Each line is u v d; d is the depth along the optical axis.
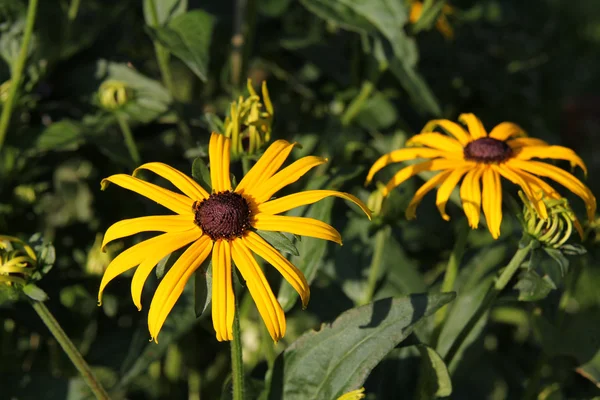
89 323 0.72
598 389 0.72
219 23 0.83
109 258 0.71
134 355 0.66
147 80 0.73
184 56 0.68
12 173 0.72
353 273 0.72
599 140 1.26
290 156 0.74
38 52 0.72
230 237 0.59
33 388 0.69
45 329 0.70
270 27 0.85
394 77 0.79
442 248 0.77
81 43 0.74
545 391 0.70
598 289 1.02
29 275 0.61
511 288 0.65
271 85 0.82
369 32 0.71
